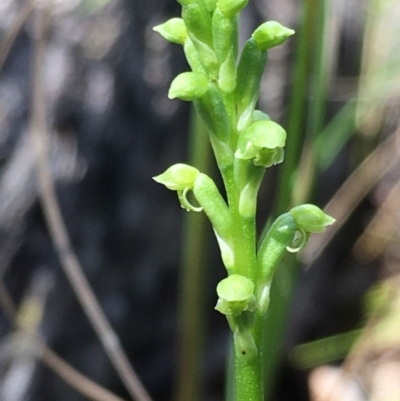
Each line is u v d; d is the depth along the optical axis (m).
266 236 0.09
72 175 0.15
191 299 0.13
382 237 0.21
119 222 0.16
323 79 0.12
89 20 0.15
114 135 0.16
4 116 0.15
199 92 0.09
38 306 0.16
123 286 0.16
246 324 0.09
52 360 0.13
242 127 0.09
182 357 0.13
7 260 0.15
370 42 0.16
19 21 0.13
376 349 0.20
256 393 0.09
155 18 0.15
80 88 0.15
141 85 0.15
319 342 0.19
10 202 0.15
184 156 0.16
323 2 0.12
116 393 0.17
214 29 0.09
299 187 0.13
